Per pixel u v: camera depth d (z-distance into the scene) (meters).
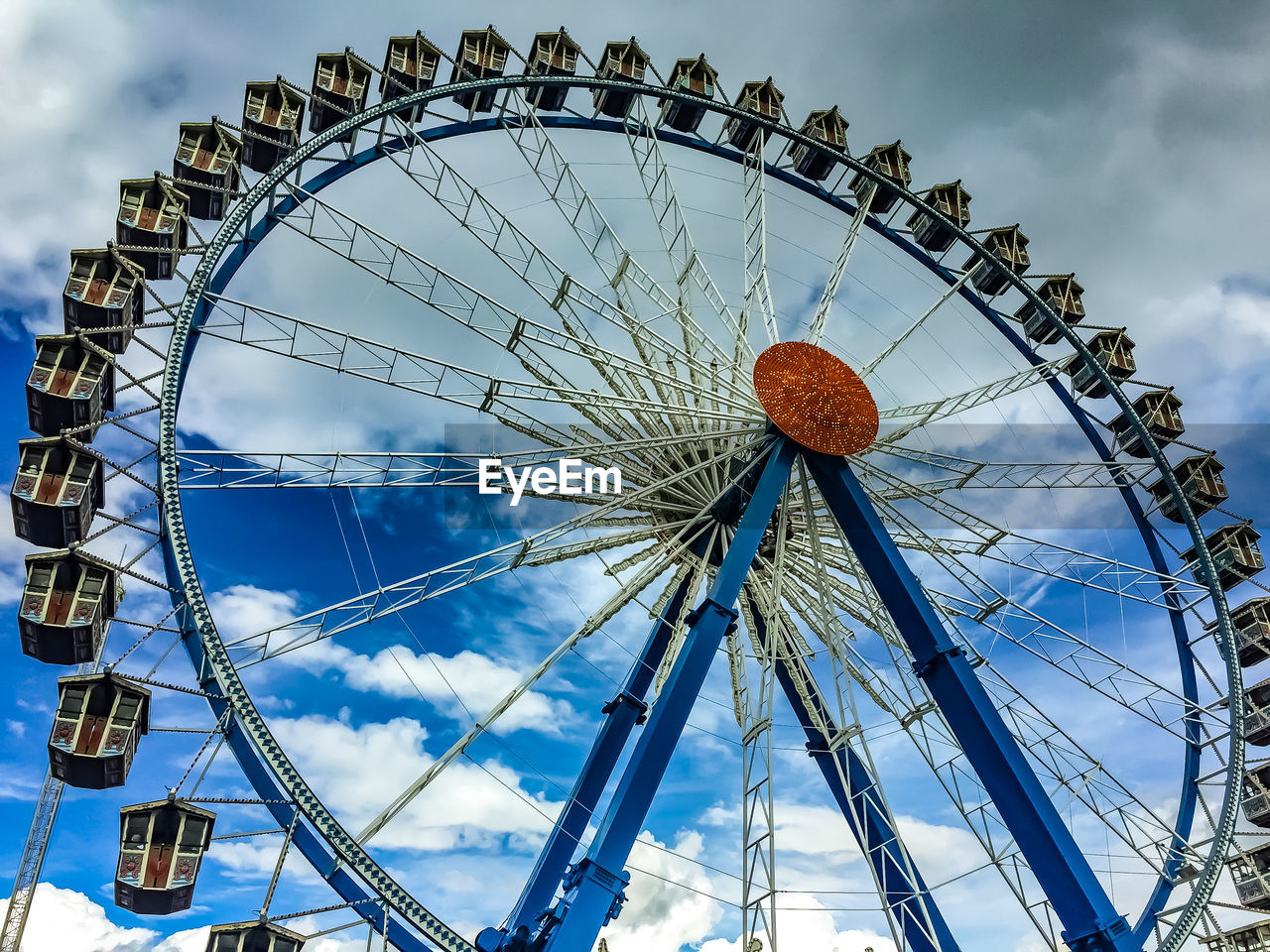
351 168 27.20
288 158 25.36
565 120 31.83
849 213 35.28
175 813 19.00
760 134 33.88
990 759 23.22
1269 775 29.58
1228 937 29.81
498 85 29.73
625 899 20.31
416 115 28.61
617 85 31.67
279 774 19.08
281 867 18.78
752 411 27.56
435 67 31.28
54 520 21.61
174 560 20.50
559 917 20.09
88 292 23.84
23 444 21.64
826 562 28.92
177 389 22.03
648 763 21.42
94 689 19.52
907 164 36.41
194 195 26.62
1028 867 22.45
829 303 30.67
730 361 28.34
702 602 23.88
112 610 21.73
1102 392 35.97
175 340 22.45
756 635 28.92
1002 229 35.97
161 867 18.58
